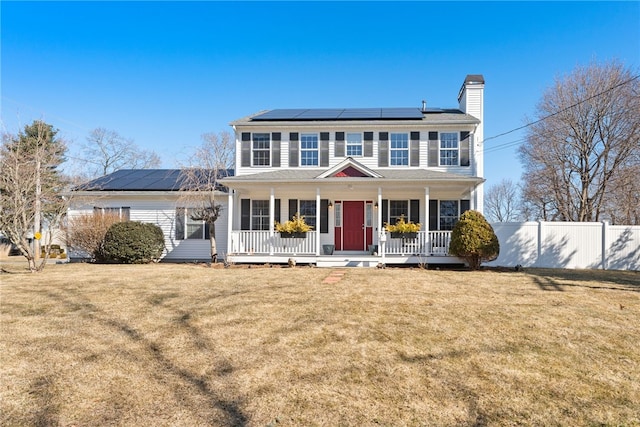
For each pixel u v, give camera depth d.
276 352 5.08
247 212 16.97
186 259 17.73
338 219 16.77
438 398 3.84
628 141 22.05
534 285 9.94
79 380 4.20
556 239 14.81
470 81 17.55
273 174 16.00
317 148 16.70
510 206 52.12
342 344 5.39
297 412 3.54
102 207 18.17
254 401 3.74
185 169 17.95
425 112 18.41
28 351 5.09
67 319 6.64
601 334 5.87
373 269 13.56
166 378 4.27
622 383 4.21
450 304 7.72
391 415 3.50
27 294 8.77
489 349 5.21
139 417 3.43
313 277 11.42
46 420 3.38
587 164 24.61
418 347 5.28
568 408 3.66
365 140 16.56
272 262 14.99
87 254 17.78
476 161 16.27
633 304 7.79
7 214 13.16
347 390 4.00
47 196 14.42
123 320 6.56
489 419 3.45
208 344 5.38
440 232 14.52
